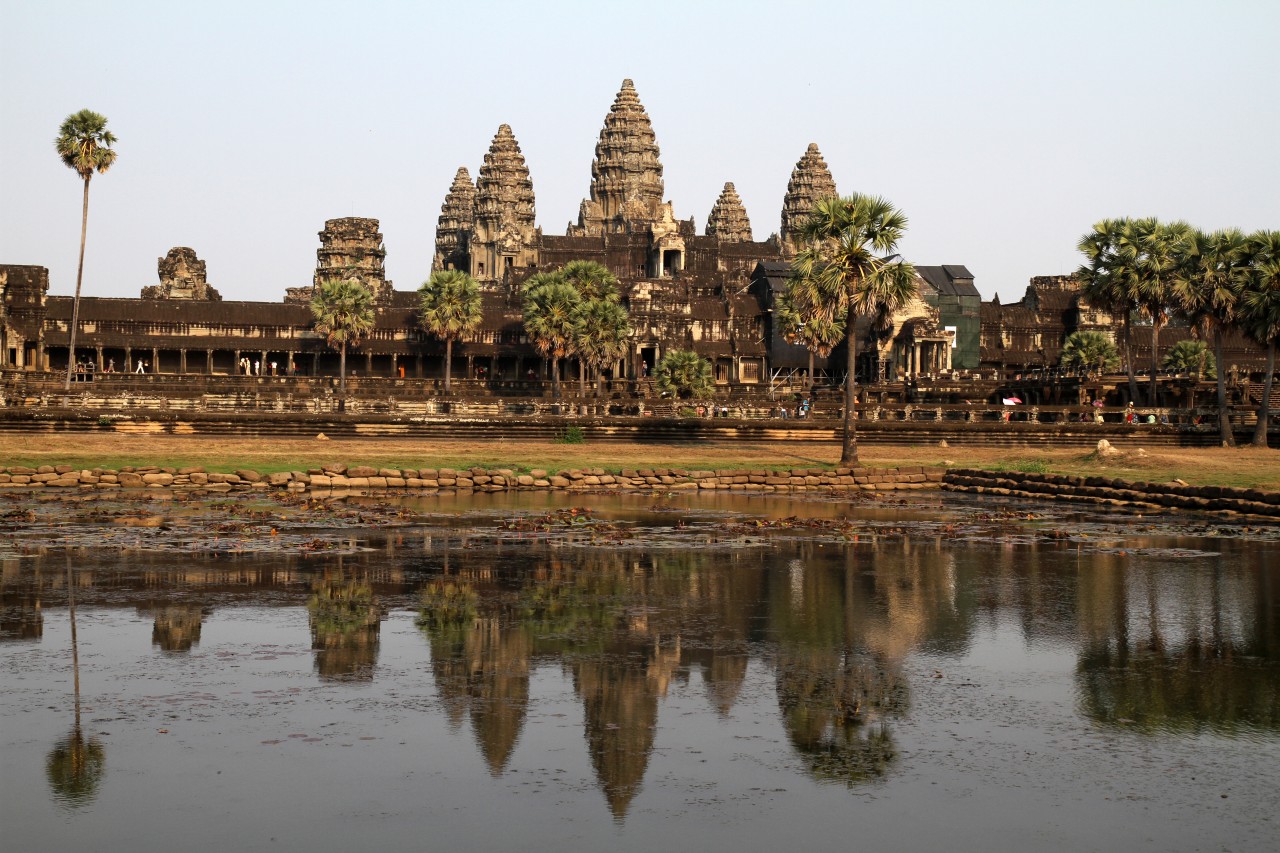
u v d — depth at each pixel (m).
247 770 13.50
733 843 11.70
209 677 17.22
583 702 16.17
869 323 154.12
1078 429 80.25
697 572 27.17
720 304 159.75
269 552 29.55
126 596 23.30
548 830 11.97
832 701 16.36
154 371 140.00
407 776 13.38
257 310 144.38
